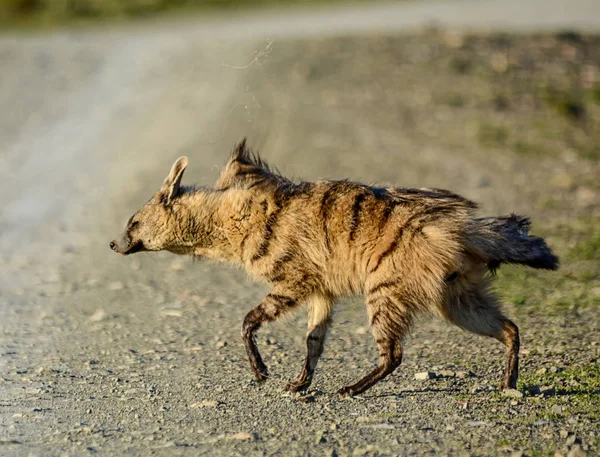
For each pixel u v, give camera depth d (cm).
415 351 2064
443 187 3647
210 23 7375
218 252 1950
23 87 5531
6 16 7969
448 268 1712
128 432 1580
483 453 1442
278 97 5019
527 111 4800
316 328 1841
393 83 5241
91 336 2198
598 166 3947
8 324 2283
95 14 8119
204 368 1962
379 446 1484
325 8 8144
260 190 1861
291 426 1596
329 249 1786
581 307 2347
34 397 1772
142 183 3762
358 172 3828
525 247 1728
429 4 8069
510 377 1762
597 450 1441
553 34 5884
